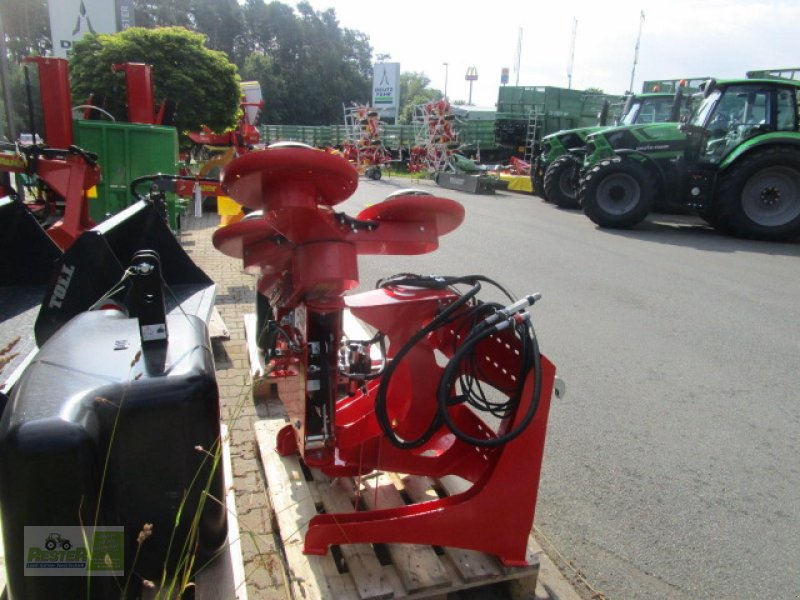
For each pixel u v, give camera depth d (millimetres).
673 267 8000
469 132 28312
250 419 3320
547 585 2291
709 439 3498
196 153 14711
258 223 2213
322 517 2150
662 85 14469
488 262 8008
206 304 3191
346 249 1935
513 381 2266
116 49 11680
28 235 3252
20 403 1477
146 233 3391
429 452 2559
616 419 3697
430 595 2047
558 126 24359
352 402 2730
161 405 1587
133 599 1711
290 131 39188
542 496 2898
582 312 5848
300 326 2219
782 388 4238
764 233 10156
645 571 2424
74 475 1403
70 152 4980
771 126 10211
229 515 2096
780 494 2986
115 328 1944
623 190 10789
